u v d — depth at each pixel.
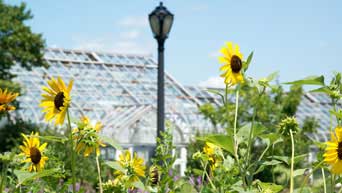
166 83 31.45
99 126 2.57
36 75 29.59
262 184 2.67
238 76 2.78
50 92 2.42
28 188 2.89
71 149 2.37
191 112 29.31
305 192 2.68
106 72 32.00
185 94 31.22
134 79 32.19
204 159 3.02
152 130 27.50
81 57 33.22
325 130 30.55
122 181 2.67
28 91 27.78
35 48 23.45
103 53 34.12
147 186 2.95
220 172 2.84
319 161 2.68
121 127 26.73
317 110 32.59
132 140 26.94
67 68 31.62
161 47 11.35
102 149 25.00
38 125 23.48
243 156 2.88
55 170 2.31
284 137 2.82
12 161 2.65
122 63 33.31
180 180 3.16
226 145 2.59
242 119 18.39
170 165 3.20
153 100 30.48
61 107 2.38
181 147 26.58
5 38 22.52
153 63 34.84
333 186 2.59
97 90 29.89
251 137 2.77
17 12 23.59
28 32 23.28
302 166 13.56
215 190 2.71
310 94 34.38
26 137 2.83
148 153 26.83
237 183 2.83
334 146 2.20
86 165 13.29
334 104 2.63
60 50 32.97
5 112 2.78
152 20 11.33
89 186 8.86
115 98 29.64
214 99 31.42
